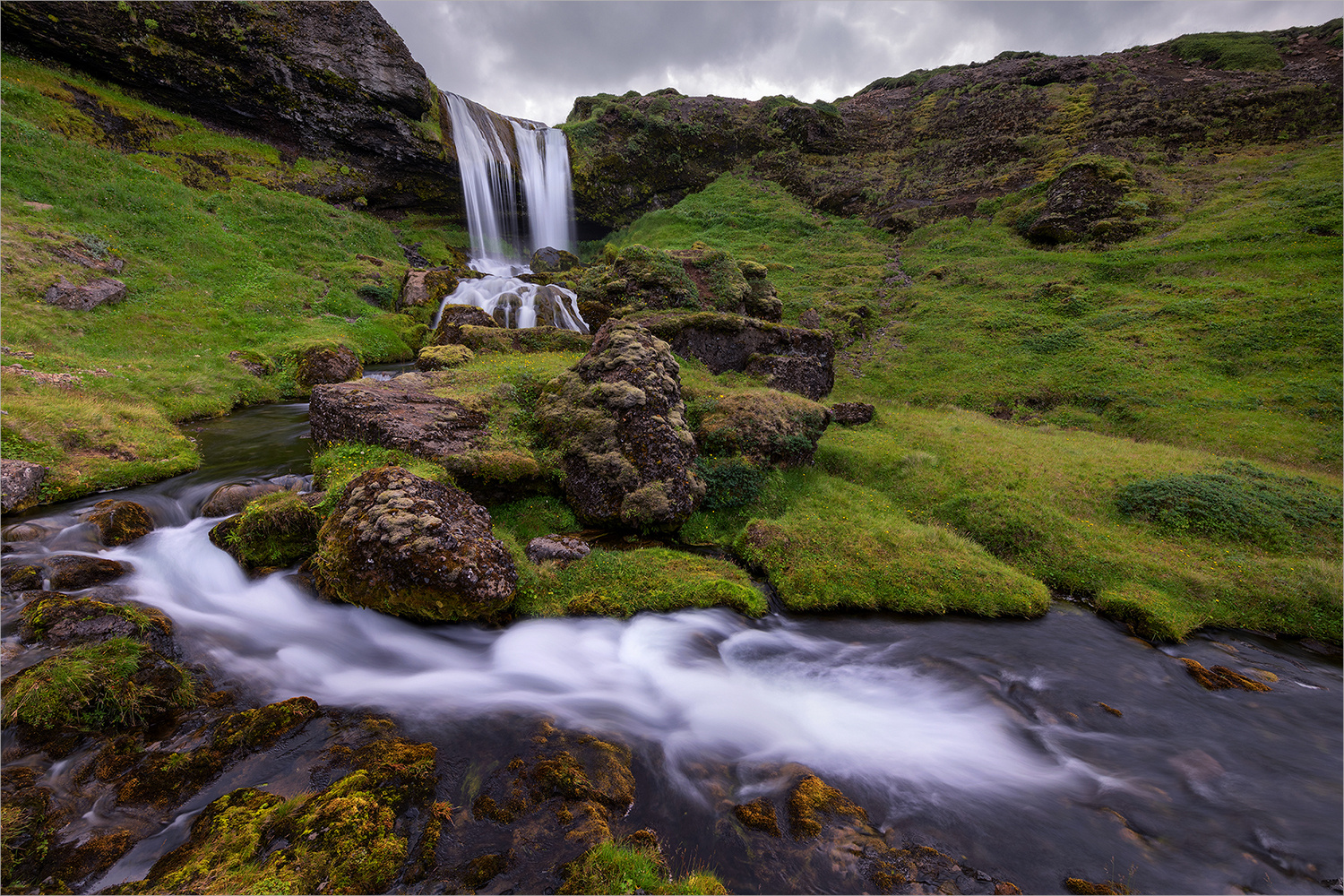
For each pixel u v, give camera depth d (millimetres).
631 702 6496
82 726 5008
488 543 7941
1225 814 5480
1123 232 32688
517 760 5246
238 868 3846
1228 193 33500
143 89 27969
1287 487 13133
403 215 38781
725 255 25594
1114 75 51312
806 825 4879
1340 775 6078
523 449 10734
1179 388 21062
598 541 9875
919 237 40469
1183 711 7059
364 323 23719
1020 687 7375
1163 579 10000
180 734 5223
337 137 34094
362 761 5039
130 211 22594
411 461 9688
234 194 28094
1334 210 28016
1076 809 5453
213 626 7008
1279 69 45812
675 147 53000
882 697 7031
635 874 4098
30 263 16953
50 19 24469
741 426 12336
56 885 3799
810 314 29281
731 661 7543
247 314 21250
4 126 20922
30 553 7848
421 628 7453
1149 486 12547
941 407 22516
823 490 12312
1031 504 11984
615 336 11867
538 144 46781
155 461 11391
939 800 5449
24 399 11430
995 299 30453
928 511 12242
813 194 49469
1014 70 57094
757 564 9820
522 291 26844
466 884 3947
